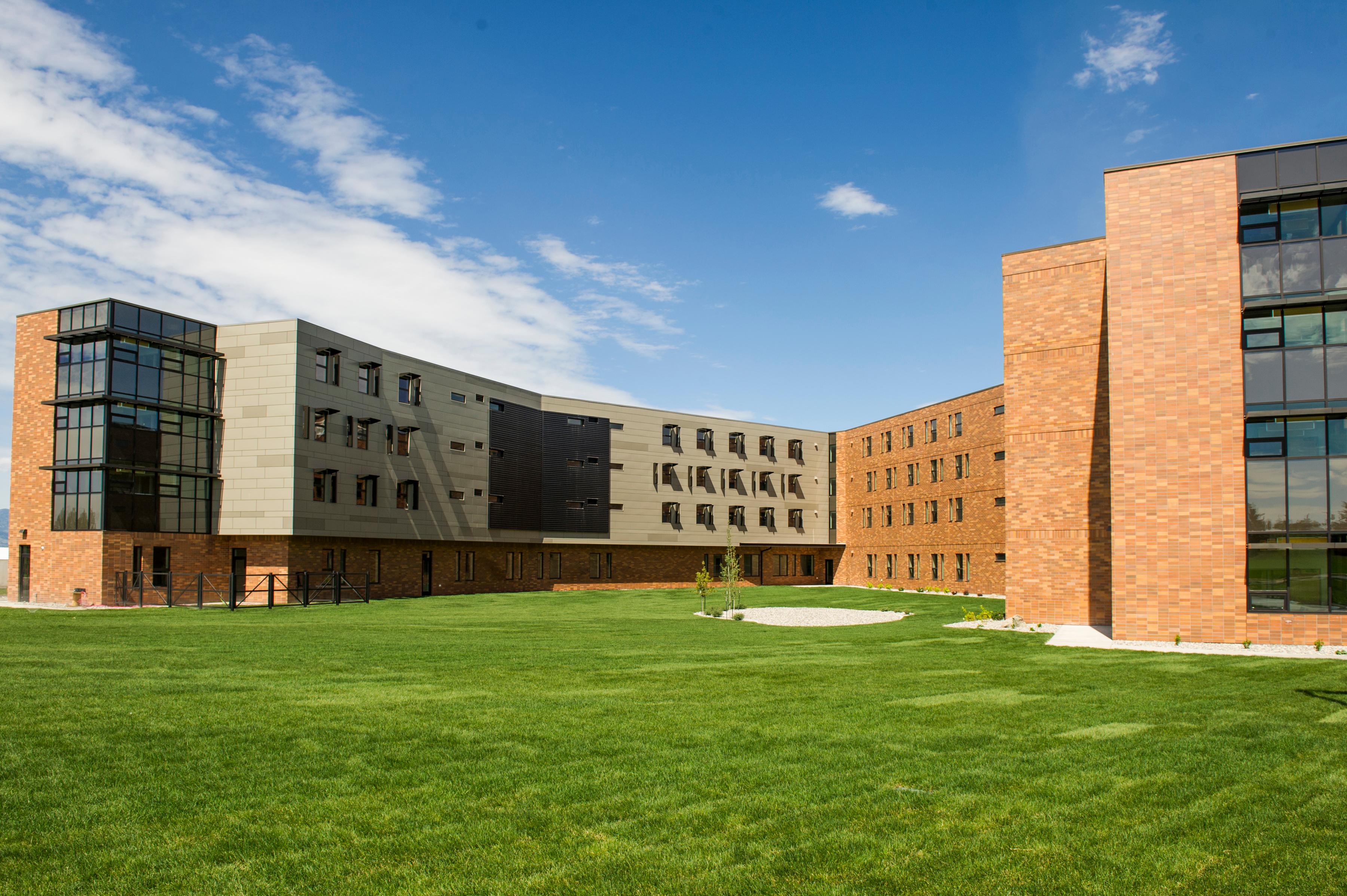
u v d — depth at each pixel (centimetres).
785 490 6875
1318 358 2012
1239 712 1164
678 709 1180
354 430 4269
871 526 6362
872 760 901
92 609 3241
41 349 3856
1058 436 2777
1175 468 2102
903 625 2842
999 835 678
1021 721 1101
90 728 1013
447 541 4941
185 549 3831
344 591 4244
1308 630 1984
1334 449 1991
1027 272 2869
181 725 1036
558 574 5800
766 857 633
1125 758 907
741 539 6606
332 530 4091
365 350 4375
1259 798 768
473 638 2203
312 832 680
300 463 3916
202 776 824
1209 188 2120
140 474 3675
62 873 595
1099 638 2258
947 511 5253
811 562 7106
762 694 1314
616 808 742
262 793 776
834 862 624
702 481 6494
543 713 1143
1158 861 625
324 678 1430
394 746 950
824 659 1797
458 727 1046
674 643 2158
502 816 722
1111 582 2664
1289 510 2012
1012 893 573
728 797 774
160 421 3769
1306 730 1041
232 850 641
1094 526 2700
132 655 1689
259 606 3566
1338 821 707
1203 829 689
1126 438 2148
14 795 759
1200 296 2108
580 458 5906
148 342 3706
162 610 3216
